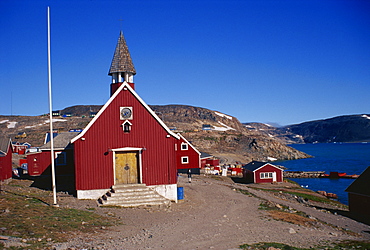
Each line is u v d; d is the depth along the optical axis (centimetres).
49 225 1673
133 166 2934
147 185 2912
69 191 3212
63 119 18450
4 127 17212
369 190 3691
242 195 3612
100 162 2844
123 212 2348
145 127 2950
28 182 4016
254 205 2972
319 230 2264
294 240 1784
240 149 16350
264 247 1534
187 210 2553
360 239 2108
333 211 3947
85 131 2816
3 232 1434
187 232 1789
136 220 2097
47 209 2080
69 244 1392
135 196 2733
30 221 1691
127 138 2908
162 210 2491
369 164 12812
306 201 4572
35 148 6762
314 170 11025
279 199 4009
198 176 6328
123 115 2906
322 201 4794
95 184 2820
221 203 2992
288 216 2594
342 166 12200
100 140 2852
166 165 2973
